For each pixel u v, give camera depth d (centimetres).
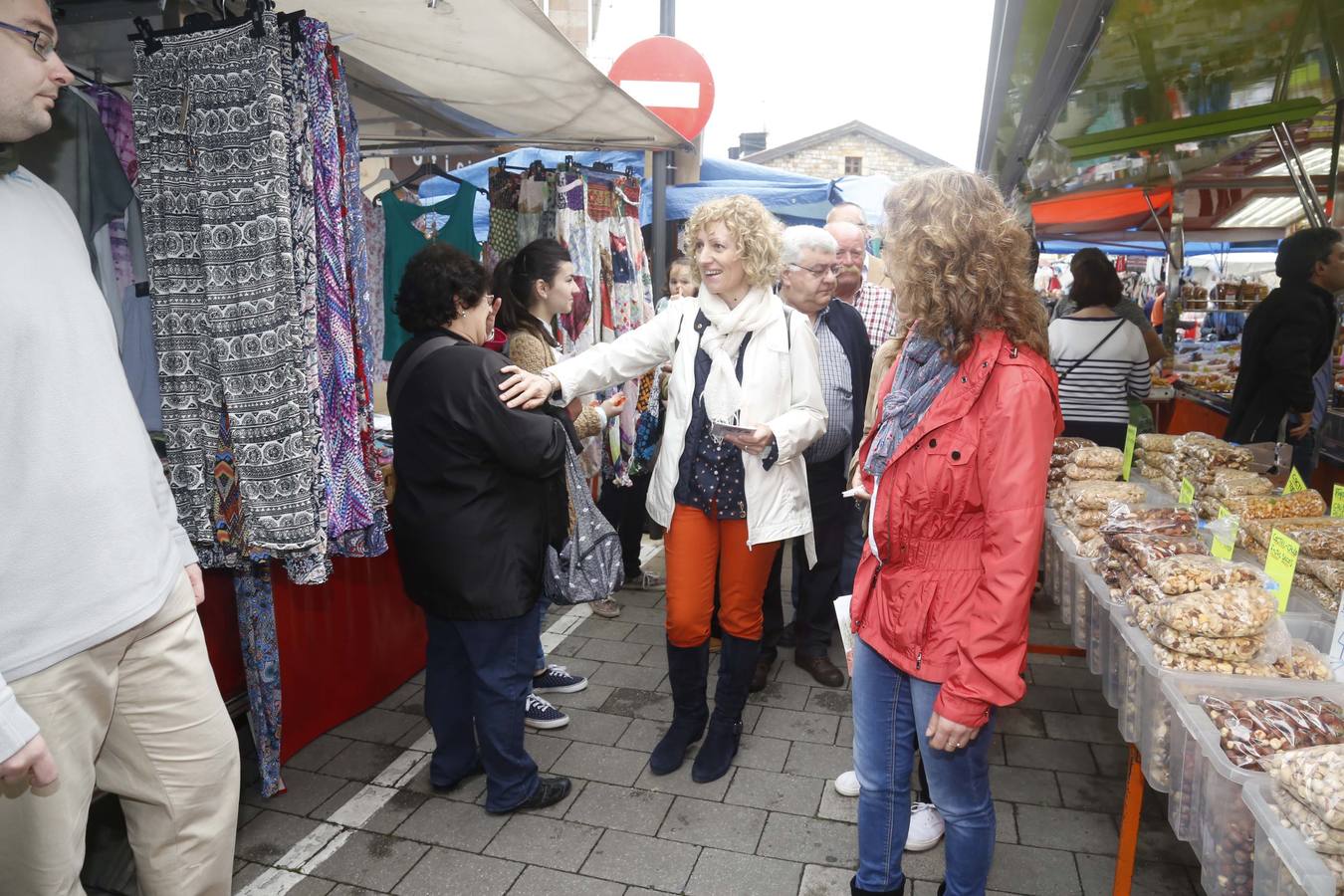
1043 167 523
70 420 158
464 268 261
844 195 848
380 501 268
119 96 241
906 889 248
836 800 290
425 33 304
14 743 136
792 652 418
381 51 327
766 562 290
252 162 223
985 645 168
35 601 155
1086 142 452
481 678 263
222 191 226
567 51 322
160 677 180
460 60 336
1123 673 216
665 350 295
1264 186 759
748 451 266
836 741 330
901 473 183
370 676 361
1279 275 386
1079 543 277
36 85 153
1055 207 853
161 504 189
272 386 230
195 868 193
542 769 310
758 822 278
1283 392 379
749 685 306
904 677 196
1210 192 890
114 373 170
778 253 282
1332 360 445
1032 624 448
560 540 275
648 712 354
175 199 230
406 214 430
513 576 254
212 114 224
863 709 202
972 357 174
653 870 254
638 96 660
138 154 230
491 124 448
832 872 253
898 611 187
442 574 253
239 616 277
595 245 461
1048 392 171
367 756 320
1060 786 298
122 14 247
